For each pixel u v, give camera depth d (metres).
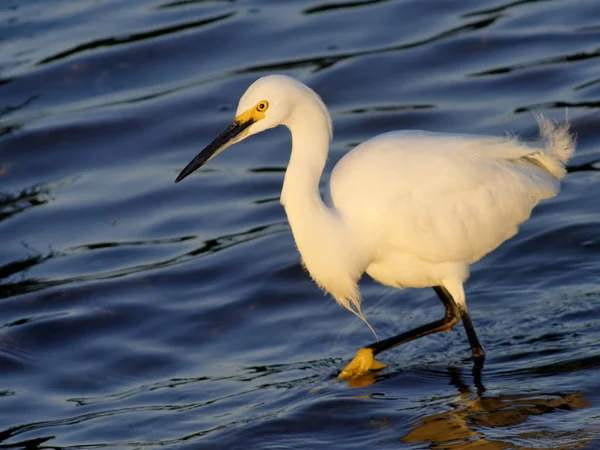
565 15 19.08
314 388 10.51
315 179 10.38
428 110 16.61
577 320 11.42
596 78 17.02
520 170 11.28
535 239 13.38
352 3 20.06
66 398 10.96
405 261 11.16
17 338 12.17
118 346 11.98
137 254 13.98
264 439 9.51
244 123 10.17
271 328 12.16
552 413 9.48
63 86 18.08
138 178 15.81
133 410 10.44
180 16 19.91
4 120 17.23
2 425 10.39
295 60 18.27
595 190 14.40
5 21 19.91
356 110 16.81
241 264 13.55
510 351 10.98
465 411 9.70
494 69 17.62
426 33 18.81
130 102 17.52
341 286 10.98
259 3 20.25
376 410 9.90
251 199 15.16
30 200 15.44
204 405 10.40
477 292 12.45
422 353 11.34
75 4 20.45
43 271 13.71
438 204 10.77
